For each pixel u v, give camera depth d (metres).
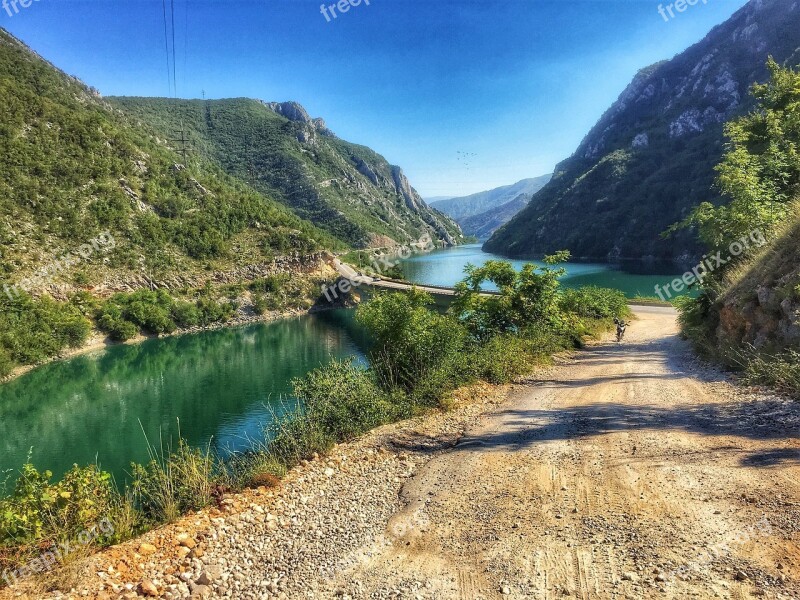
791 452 5.04
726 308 12.05
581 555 3.76
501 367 12.09
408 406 9.21
